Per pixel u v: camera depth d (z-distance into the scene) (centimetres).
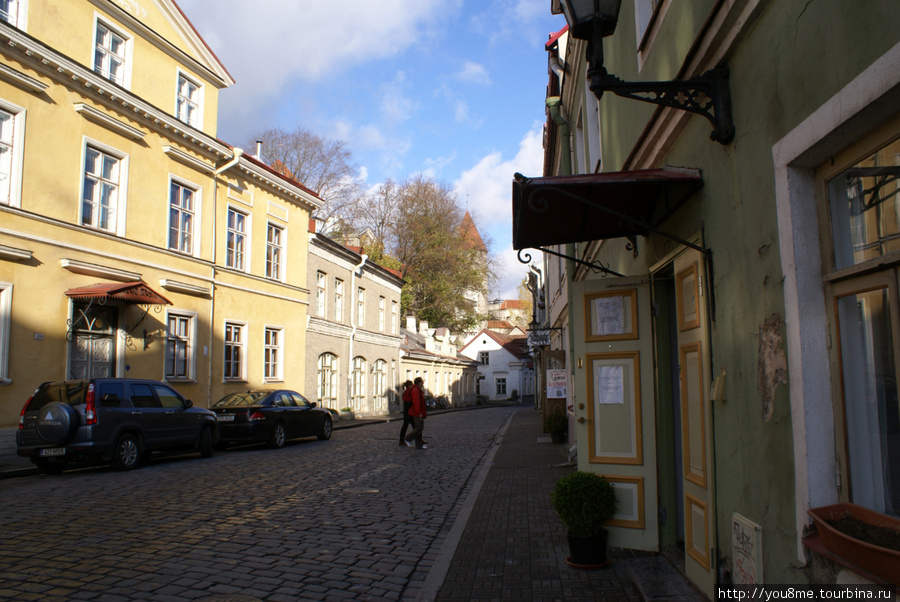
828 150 290
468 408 4956
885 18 237
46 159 1377
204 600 461
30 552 577
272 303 2225
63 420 1059
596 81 396
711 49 394
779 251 320
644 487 575
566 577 518
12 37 1275
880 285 263
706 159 423
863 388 278
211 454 1391
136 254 1616
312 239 2528
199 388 1845
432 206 5325
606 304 609
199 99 1936
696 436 458
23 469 1091
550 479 1044
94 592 473
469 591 486
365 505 834
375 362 3288
